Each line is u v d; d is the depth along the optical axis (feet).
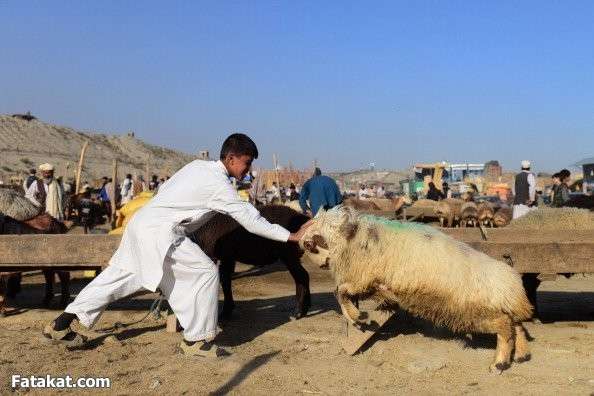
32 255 22.70
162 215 19.03
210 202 19.22
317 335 22.20
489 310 17.89
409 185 139.44
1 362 18.72
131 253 19.22
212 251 23.41
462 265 17.99
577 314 27.66
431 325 23.29
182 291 19.20
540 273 22.63
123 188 74.84
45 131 310.04
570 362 19.07
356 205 58.65
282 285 35.68
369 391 16.66
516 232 25.66
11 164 215.92
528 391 16.60
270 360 19.20
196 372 17.98
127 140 357.00
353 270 18.70
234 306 27.53
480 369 18.40
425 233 18.57
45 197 40.11
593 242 22.09
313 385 17.07
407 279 18.04
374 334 20.99
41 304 28.81
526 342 19.19
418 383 17.29
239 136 19.65
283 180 105.29
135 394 16.35
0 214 26.02
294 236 19.48
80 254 22.63
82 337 20.42
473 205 57.26
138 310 26.30
